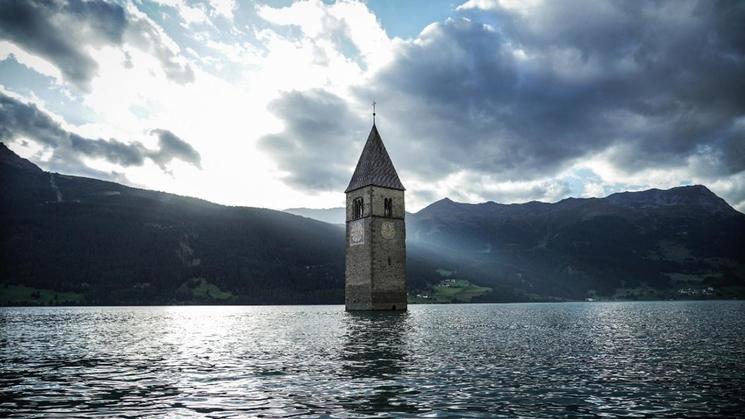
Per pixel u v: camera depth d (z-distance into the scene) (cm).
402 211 9775
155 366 2828
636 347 3719
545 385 2167
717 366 2731
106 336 5247
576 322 7400
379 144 10000
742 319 8406
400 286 9594
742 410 1747
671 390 2069
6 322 8638
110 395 2009
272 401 1881
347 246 9969
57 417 1667
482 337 4531
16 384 2269
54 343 4409
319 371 2558
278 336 4819
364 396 1955
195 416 1672
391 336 4591
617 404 1828
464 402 1855
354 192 9888
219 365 2830
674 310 14075
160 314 12825
